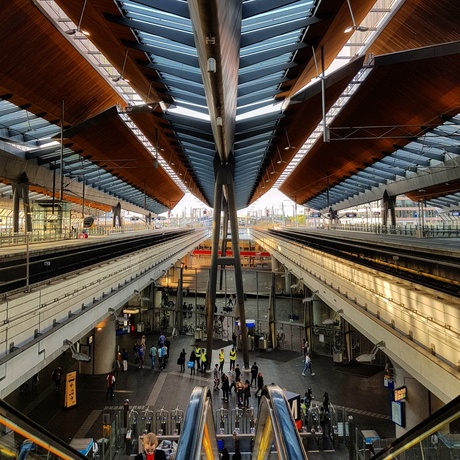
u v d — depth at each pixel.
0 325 7.70
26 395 19.67
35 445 4.75
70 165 41.16
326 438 15.66
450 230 29.14
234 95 15.72
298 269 26.23
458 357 7.16
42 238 25.14
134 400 19.19
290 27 14.87
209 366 24.20
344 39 20.41
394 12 19.53
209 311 25.84
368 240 24.03
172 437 14.48
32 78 21.97
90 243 21.73
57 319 10.51
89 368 22.97
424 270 13.91
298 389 21.17
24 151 33.91
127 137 36.66
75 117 28.41
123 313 31.31
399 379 15.38
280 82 20.73
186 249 49.50
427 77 23.70
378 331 11.14
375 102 28.08
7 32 17.78
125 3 13.86
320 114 29.77
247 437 15.17
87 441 12.80
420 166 40.47
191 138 29.94
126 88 30.09
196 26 9.07
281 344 29.95
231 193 26.73
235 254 26.53
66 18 19.56
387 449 5.68
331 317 30.36
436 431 4.48
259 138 29.94
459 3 17.34
